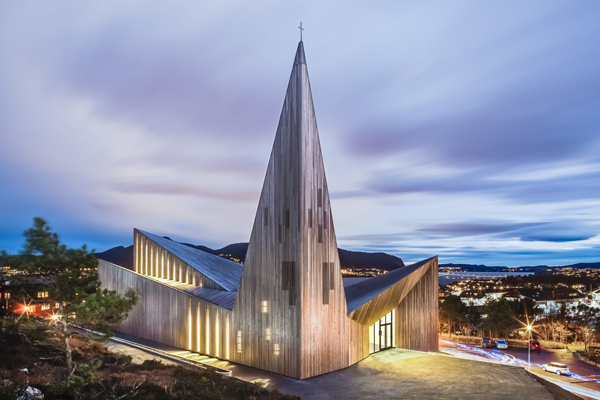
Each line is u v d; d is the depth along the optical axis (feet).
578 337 235.20
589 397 101.91
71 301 58.85
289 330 85.15
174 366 80.53
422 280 129.90
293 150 86.63
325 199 91.56
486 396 72.38
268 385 79.20
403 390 76.74
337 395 74.28
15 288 57.57
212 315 103.19
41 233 57.88
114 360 78.02
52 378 59.77
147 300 122.21
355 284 144.66
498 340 179.11
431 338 131.95
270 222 90.68
